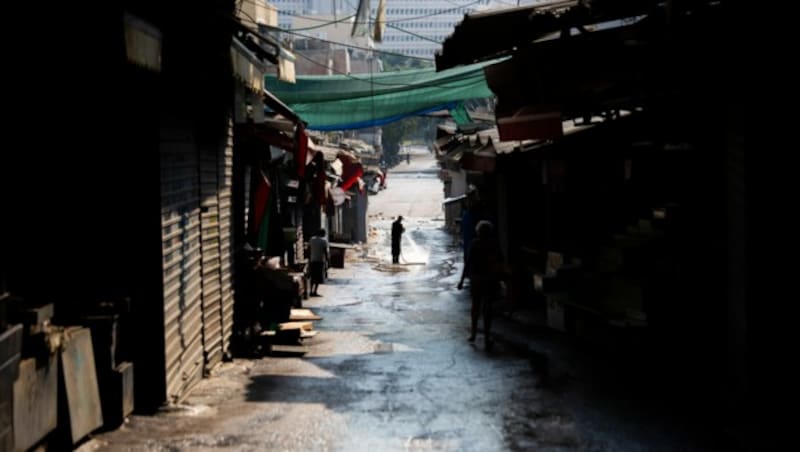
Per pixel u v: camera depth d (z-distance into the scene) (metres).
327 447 8.42
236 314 15.31
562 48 10.28
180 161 10.77
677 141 11.98
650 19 9.21
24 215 9.31
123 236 9.63
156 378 9.77
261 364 13.79
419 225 58.62
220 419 9.48
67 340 7.59
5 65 8.15
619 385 11.38
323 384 11.92
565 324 15.85
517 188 21.12
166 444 8.25
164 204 9.84
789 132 9.06
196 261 11.77
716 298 10.59
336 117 26.70
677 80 9.66
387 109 26.83
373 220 62.97
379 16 20.12
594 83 10.27
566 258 16.27
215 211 13.26
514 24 9.81
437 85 24.67
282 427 9.18
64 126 9.38
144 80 9.27
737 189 9.31
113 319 8.81
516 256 21.23
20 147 9.12
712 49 8.92
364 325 19.09
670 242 11.45
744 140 9.09
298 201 27.56
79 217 9.55
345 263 36.69
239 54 12.34
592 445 8.54
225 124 14.13
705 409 9.91
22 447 6.64
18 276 9.20
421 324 19.05
